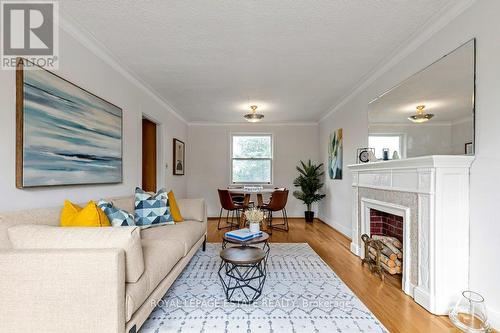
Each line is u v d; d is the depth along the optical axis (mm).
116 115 2895
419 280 2141
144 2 1916
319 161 6168
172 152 5113
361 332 1716
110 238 1344
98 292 1226
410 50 2566
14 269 1225
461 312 1804
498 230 1699
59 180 2014
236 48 2637
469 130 1881
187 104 4754
